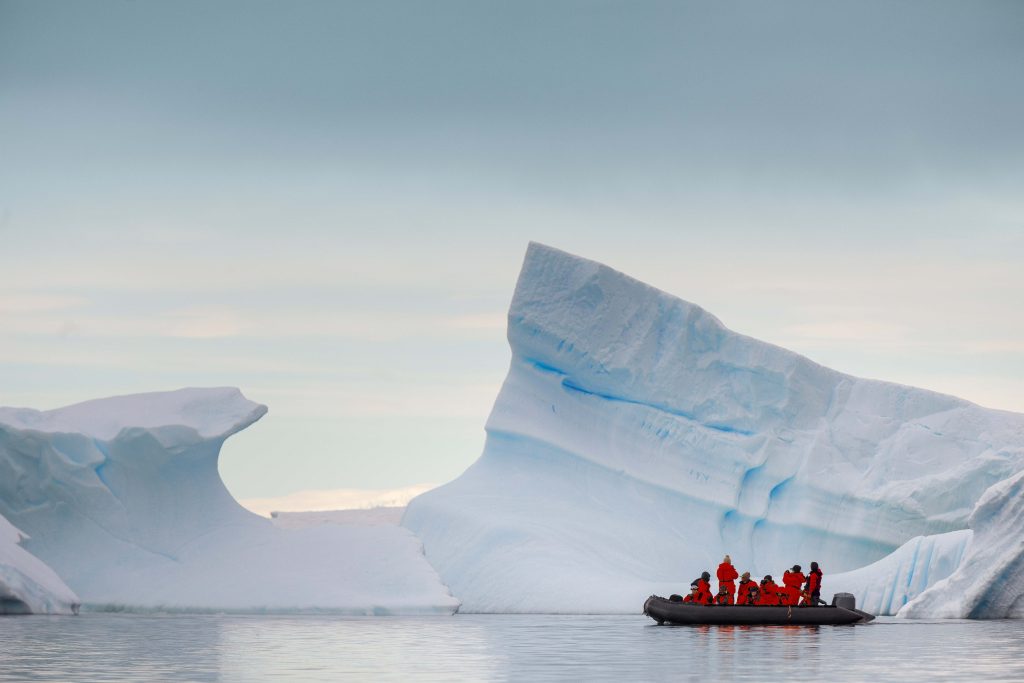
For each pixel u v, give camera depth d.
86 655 139.12
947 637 168.88
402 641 163.50
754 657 136.50
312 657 136.88
